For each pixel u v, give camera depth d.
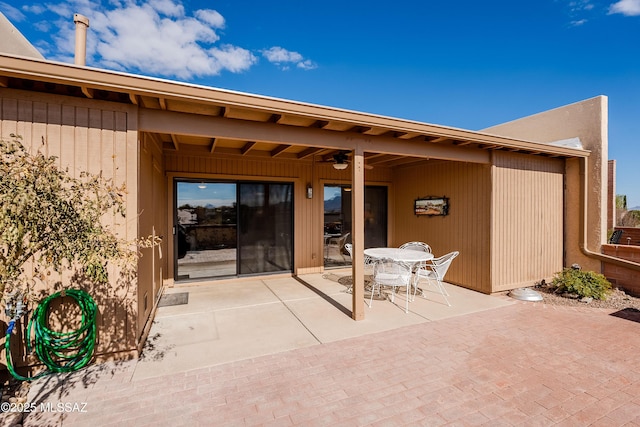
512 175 5.53
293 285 6.00
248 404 2.35
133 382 2.63
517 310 4.55
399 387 2.58
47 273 2.70
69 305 2.84
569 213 6.27
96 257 2.35
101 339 2.94
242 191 6.43
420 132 4.08
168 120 3.20
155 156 4.44
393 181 7.72
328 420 2.17
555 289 5.53
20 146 2.32
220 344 3.38
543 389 2.56
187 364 2.95
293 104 3.29
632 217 10.55
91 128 2.89
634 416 2.23
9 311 2.32
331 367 2.90
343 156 5.36
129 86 2.67
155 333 3.67
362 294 4.12
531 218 5.80
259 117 3.51
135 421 2.15
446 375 2.77
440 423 2.15
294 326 3.90
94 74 2.56
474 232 5.57
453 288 5.79
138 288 3.12
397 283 4.49
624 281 5.50
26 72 2.39
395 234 7.65
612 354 3.18
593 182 5.99
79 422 2.13
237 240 6.38
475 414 2.25
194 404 2.35
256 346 3.33
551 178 6.09
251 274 6.49
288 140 3.71
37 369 2.75
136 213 3.03
